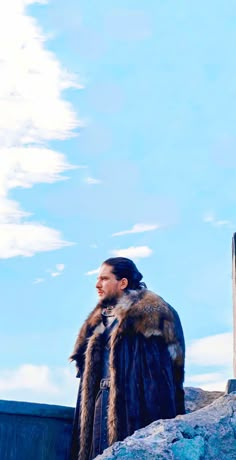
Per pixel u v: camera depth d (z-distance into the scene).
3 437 6.61
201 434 5.69
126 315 6.53
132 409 6.33
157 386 6.35
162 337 6.45
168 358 6.43
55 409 6.73
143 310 6.52
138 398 6.35
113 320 6.63
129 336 6.48
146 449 5.51
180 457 5.51
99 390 6.51
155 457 5.47
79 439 6.51
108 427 6.35
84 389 6.55
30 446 6.64
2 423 6.63
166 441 5.59
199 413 5.90
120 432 6.31
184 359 6.51
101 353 6.59
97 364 6.57
